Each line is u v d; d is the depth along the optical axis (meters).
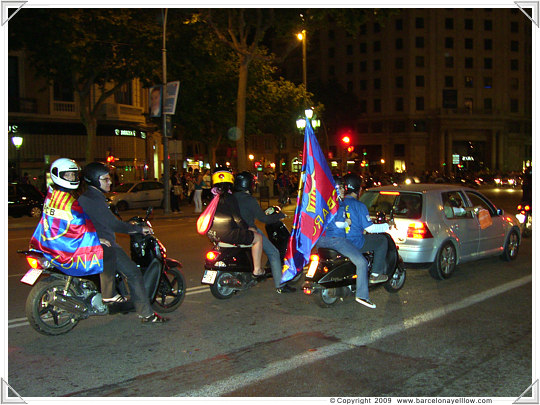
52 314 5.59
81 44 21.91
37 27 21.53
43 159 32.06
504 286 7.78
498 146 75.31
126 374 4.55
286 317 6.28
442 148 72.69
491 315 6.29
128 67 25.59
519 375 4.49
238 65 35.56
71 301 5.42
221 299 7.12
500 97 74.44
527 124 78.00
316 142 6.31
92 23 22.61
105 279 5.55
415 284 7.98
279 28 25.53
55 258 5.34
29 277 5.38
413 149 73.06
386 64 72.94
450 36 72.62
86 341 5.42
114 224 5.56
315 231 6.21
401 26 72.06
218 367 4.70
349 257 6.39
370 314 6.39
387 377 4.46
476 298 7.10
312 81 74.81
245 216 6.91
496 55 74.06
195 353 5.05
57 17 21.20
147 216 6.14
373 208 8.59
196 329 5.82
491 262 9.66
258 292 7.54
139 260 6.11
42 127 32.00
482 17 73.31
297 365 4.73
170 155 22.55
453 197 8.72
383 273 6.91
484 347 5.18
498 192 42.03
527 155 78.69
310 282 6.41
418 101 72.69
